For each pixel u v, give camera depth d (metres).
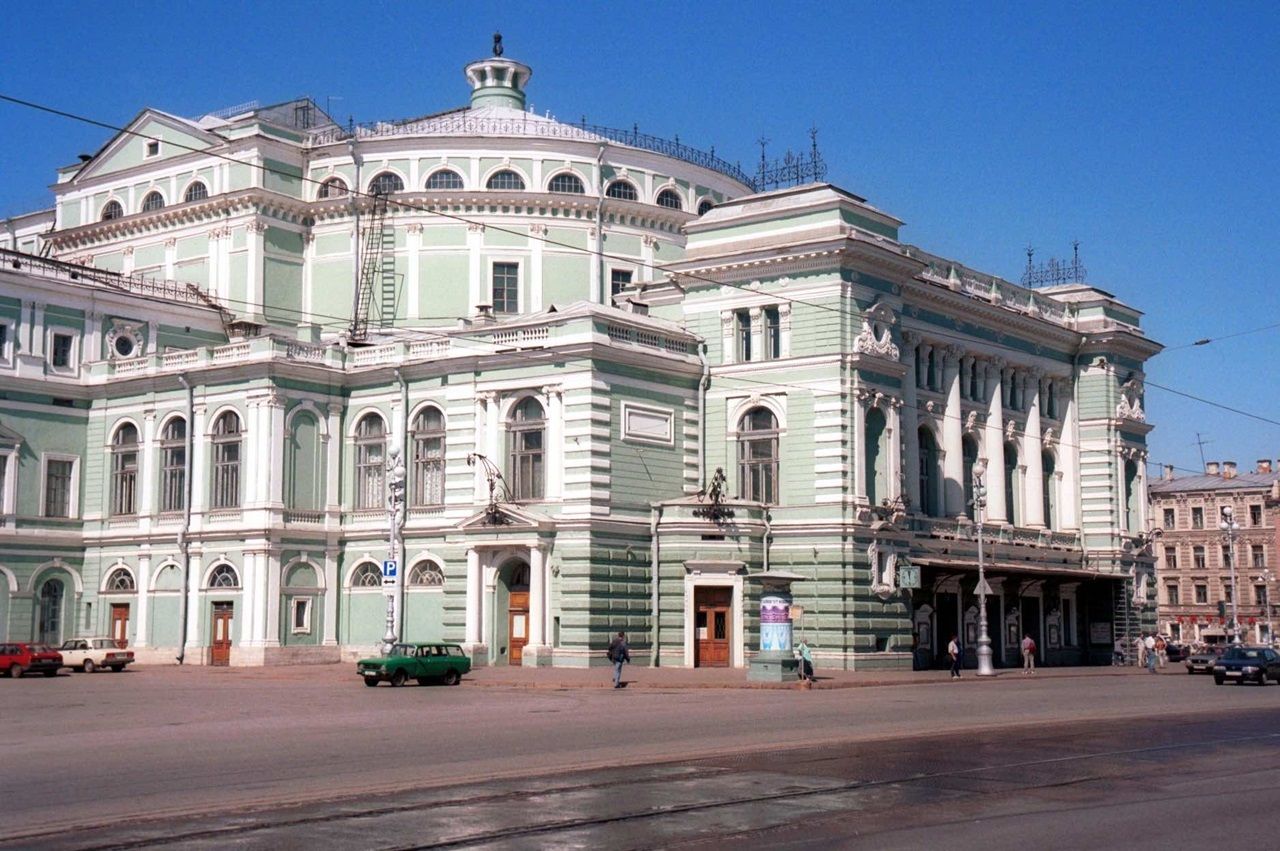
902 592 59.97
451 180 73.25
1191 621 123.81
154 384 64.94
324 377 62.66
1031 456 74.19
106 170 79.19
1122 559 76.88
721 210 62.66
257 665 59.12
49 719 33.88
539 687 47.06
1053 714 36.09
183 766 23.75
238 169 72.75
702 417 61.44
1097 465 77.75
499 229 66.69
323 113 80.69
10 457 64.00
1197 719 34.78
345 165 73.69
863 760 24.75
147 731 30.39
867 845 16.47
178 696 42.47
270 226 72.56
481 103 82.44
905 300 63.97
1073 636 76.00
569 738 28.56
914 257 63.88
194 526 62.47
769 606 49.34
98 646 58.12
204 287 73.44
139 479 65.38
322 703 39.25
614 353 56.72
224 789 20.98
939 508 65.88
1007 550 69.12
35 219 87.50
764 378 60.09
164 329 70.19
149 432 65.12
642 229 75.19
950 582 64.31
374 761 24.45
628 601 56.78
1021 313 72.31
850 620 57.16
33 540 64.62
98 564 66.12
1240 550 121.88
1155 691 48.50
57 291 66.19
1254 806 19.52
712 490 57.88
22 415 64.69
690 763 24.22
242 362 61.19
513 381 58.03
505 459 58.12
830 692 45.91
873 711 36.34
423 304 72.00
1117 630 76.44
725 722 32.56
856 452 58.50
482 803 19.59
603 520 55.72
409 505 60.81
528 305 72.38
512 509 56.41
